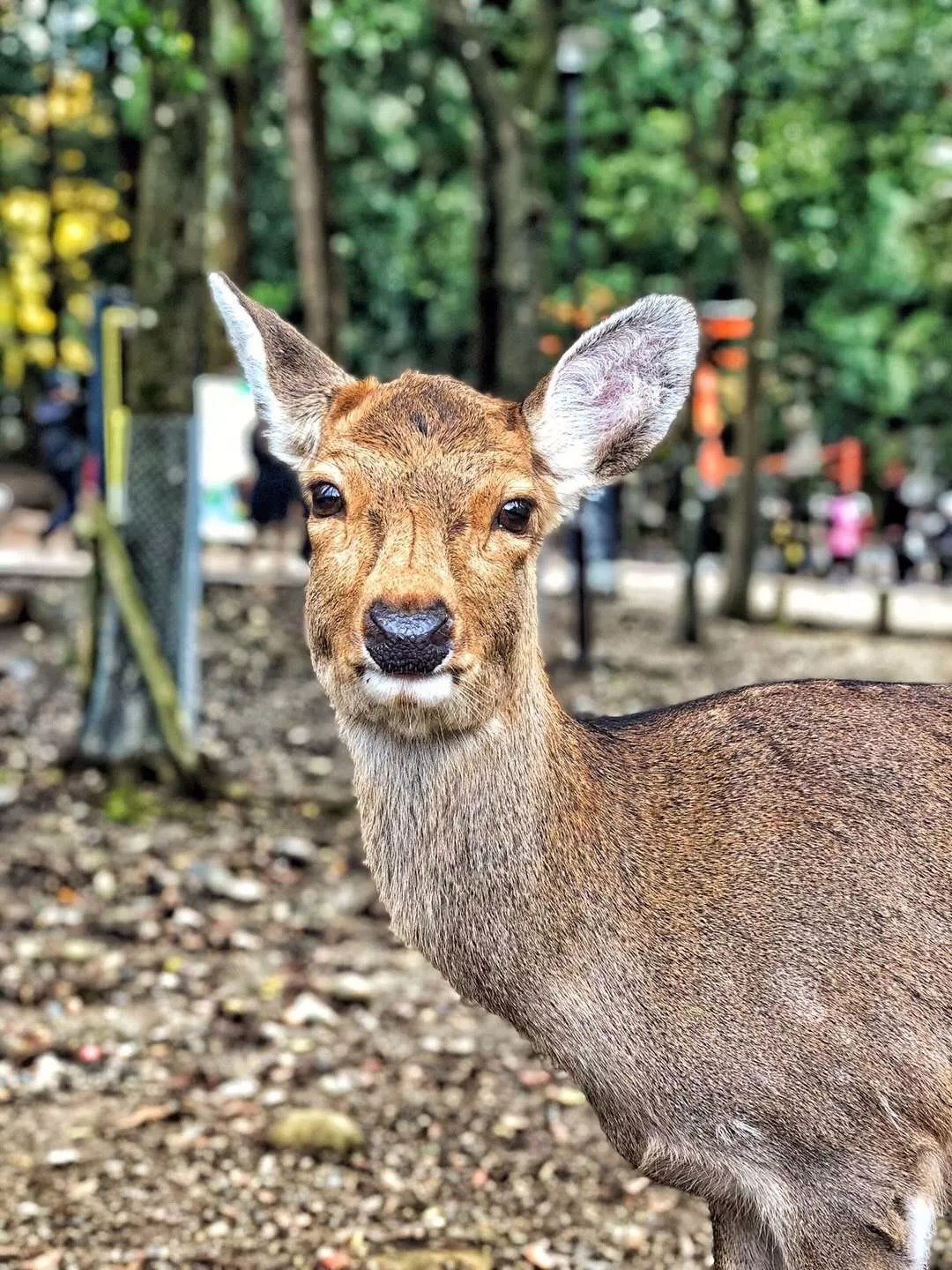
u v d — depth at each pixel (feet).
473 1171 15.17
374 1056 17.60
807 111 52.49
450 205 80.48
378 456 9.16
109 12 24.21
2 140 63.31
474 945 9.58
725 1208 10.45
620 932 9.74
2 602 41.42
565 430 9.90
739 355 51.67
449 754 9.35
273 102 69.62
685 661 45.19
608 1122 10.12
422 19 50.11
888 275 82.89
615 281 77.46
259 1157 15.24
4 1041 17.51
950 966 9.83
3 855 23.49
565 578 62.54
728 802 10.18
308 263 38.65
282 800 27.09
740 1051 9.70
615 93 58.54
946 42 49.34
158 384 26.94
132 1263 13.38
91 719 27.07
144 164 26.84
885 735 10.48
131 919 21.29
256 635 42.47
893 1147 9.68
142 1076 16.88
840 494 84.58
